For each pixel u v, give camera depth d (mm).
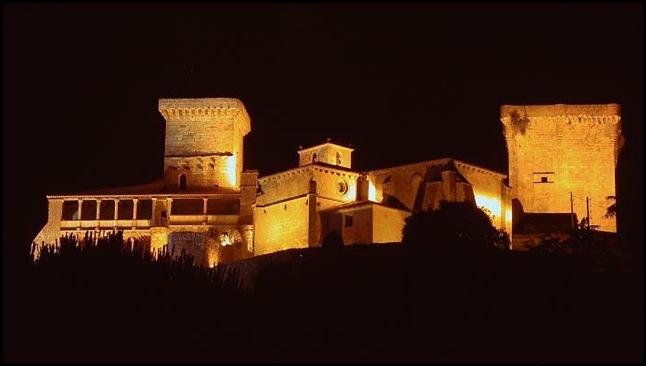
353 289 75562
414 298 73188
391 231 90312
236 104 119812
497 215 98062
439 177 93250
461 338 65125
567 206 107688
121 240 73750
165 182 118688
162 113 120500
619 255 84625
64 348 59188
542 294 72938
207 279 75375
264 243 97312
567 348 62281
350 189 96312
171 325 65750
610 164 108125
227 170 118625
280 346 63094
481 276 75625
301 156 105938
